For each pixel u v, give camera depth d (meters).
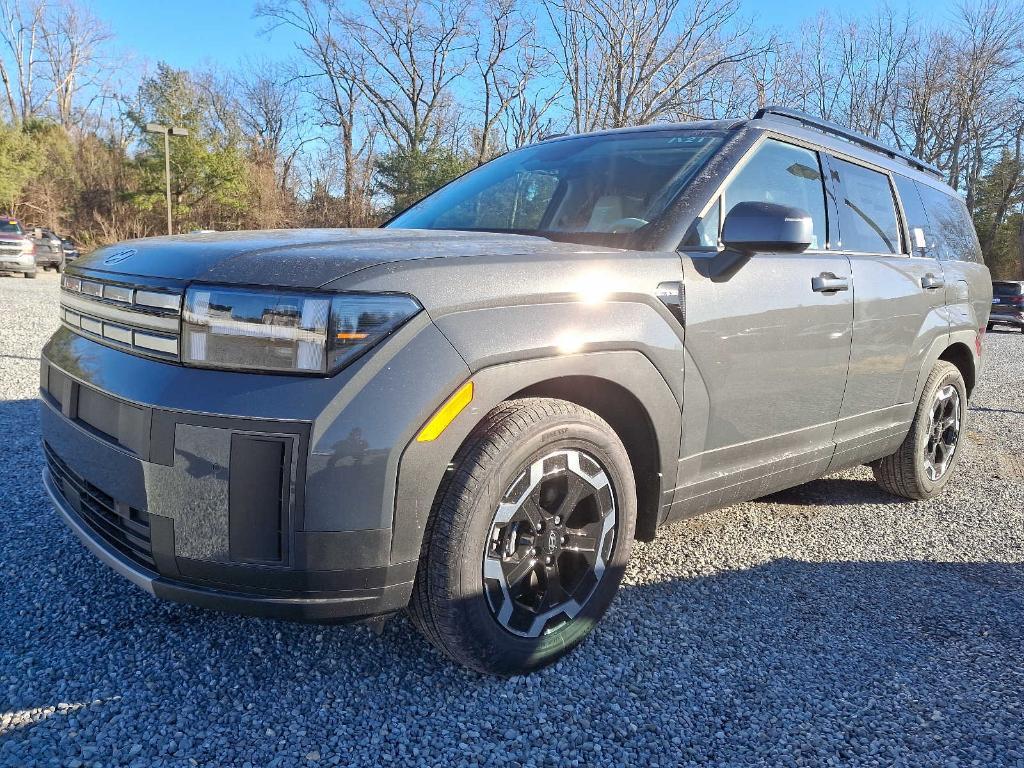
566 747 2.08
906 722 2.26
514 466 2.19
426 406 1.98
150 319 2.06
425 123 48.09
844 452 3.57
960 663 2.61
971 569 3.47
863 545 3.71
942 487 4.52
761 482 3.12
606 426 2.43
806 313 3.06
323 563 1.95
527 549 2.33
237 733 2.06
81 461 2.24
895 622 2.90
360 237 2.40
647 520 2.71
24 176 39.69
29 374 6.84
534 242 2.55
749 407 2.89
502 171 3.57
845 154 3.69
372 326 1.95
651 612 2.88
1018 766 2.08
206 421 1.92
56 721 2.06
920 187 4.32
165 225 40.78
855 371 3.45
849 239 3.54
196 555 1.98
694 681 2.43
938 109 44.28
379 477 1.94
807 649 2.66
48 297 15.67
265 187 42.34
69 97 60.12
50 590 2.80
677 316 2.55
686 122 3.40
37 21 58.38
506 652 2.29
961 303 4.36
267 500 1.92
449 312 2.05
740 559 3.44
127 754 1.95
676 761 2.05
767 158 3.16
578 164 3.29
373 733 2.09
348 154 48.56
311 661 2.42
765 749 2.11
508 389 2.13
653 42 31.72
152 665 2.36
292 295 1.92
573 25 32.62
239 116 52.03
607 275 2.38
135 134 39.38
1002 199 47.88
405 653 2.49
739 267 2.75
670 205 2.78
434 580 2.12
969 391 4.75
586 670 2.45
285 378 1.92
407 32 46.84
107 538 2.23
